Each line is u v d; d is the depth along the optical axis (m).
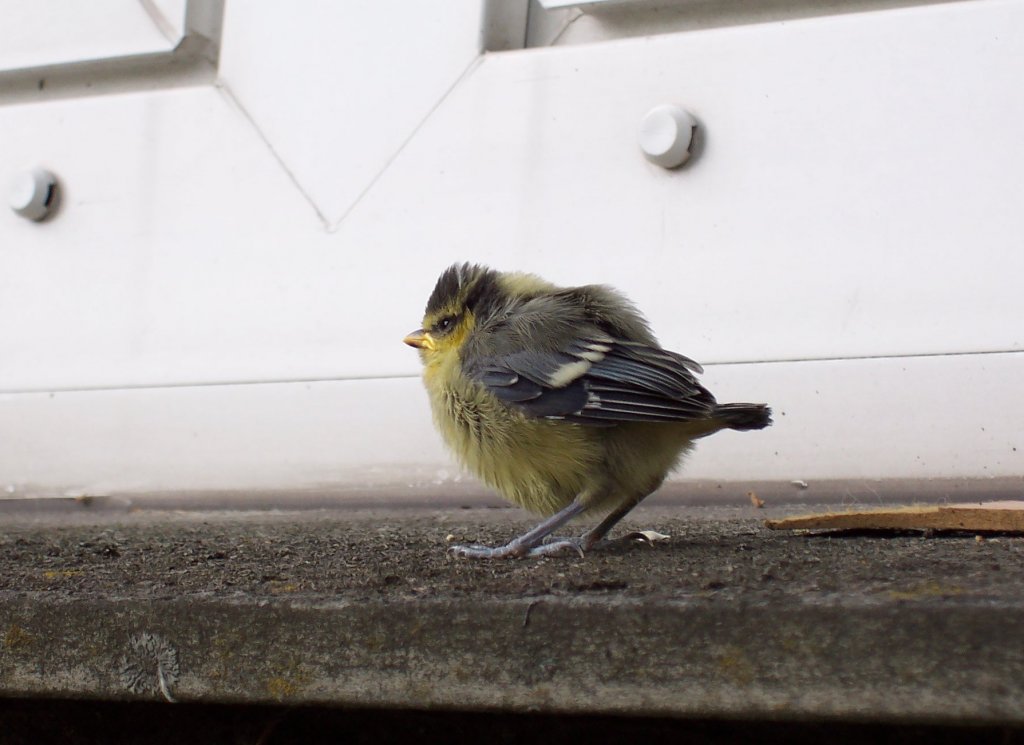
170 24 5.55
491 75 5.13
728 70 4.80
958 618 2.33
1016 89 4.46
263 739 3.11
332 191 5.34
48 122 5.84
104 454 5.57
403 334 5.16
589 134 4.97
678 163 4.81
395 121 5.27
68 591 2.97
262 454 5.34
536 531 3.84
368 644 2.67
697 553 3.45
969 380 4.43
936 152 4.54
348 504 5.20
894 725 2.73
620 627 2.53
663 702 2.51
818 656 2.41
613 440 3.93
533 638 2.58
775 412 4.67
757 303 4.71
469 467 4.14
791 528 3.96
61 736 3.22
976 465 4.39
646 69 4.91
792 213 4.70
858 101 4.65
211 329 5.47
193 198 5.56
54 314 5.73
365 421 5.19
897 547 3.44
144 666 2.83
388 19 5.31
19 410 5.71
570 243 4.97
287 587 2.92
